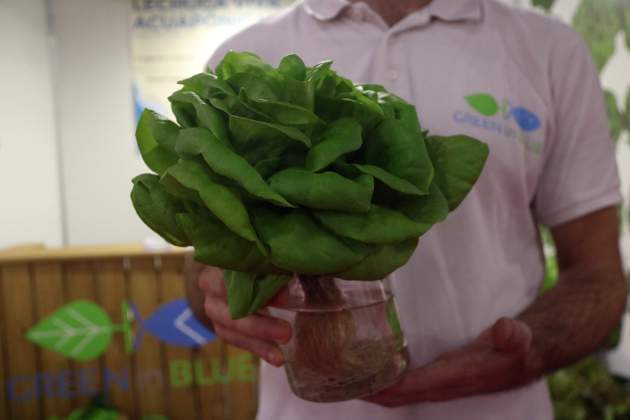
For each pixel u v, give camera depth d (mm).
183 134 414
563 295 782
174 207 447
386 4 798
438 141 496
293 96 427
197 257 415
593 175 803
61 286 2090
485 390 663
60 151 3508
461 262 770
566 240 840
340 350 527
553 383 1872
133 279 2094
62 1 3402
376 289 542
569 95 799
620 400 1806
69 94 3473
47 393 2129
